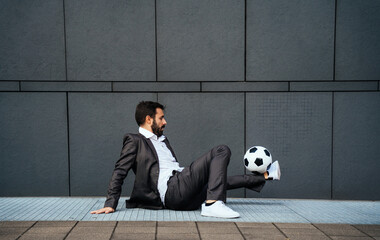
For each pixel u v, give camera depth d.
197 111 3.77
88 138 3.74
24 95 3.69
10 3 3.64
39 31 3.68
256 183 3.13
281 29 3.76
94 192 3.76
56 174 3.73
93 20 3.71
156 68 3.76
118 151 3.75
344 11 3.73
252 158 3.09
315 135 3.78
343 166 3.79
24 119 3.70
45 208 3.12
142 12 3.72
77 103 3.72
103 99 3.74
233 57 3.76
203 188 2.89
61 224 2.51
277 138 3.79
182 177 2.73
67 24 3.69
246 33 3.76
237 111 3.78
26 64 3.68
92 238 2.18
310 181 3.79
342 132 3.78
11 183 3.71
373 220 2.78
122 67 3.74
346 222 2.70
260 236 2.25
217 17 3.75
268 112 3.78
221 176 2.69
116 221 2.57
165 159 2.93
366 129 3.76
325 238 2.24
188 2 3.73
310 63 3.76
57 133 3.72
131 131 3.76
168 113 3.76
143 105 2.97
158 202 2.89
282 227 2.49
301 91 3.78
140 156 2.84
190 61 3.76
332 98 3.78
